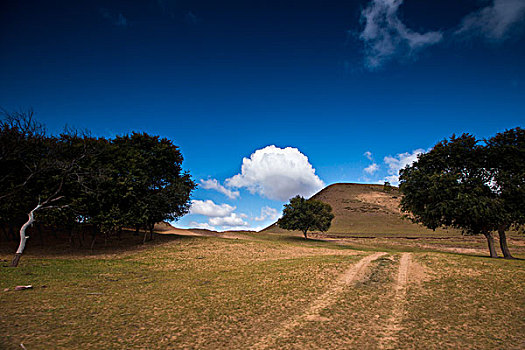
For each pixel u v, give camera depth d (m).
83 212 30.50
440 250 48.50
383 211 129.00
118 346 8.49
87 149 30.44
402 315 11.62
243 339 9.34
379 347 8.81
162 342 8.95
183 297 14.08
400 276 18.00
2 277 16.66
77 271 20.11
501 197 28.00
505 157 27.95
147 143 40.34
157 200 36.19
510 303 12.42
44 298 12.86
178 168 43.34
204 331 9.94
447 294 14.11
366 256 26.56
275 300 13.63
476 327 10.17
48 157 27.62
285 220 68.12
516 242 61.38
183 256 29.19
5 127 24.61
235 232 77.00
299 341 9.22
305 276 18.52
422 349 8.64
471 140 30.05
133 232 45.34
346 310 12.27
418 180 31.38
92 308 11.88
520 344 8.81
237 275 19.75
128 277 19.00
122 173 33.69
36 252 28.98
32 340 8.45
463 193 27.75
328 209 69.00
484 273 17.41
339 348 8.73
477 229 30.75
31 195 28.56
